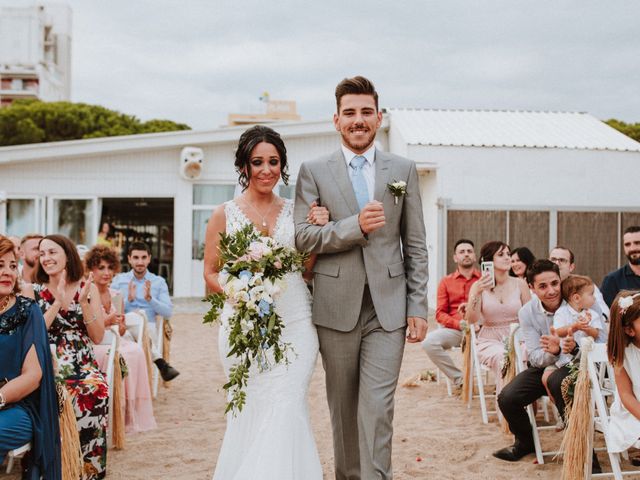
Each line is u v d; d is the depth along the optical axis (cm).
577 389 400
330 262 353
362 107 354
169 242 2058
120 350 551
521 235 1391
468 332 621
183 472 456
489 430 550
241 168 372
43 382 374
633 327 362
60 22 10281
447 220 1372
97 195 1484
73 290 464
